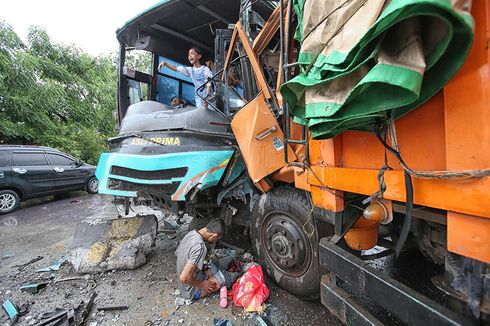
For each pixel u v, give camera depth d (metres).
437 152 1.10
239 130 2.69
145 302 2.70
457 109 0.97
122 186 3.44
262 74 2.76
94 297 2.80
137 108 4.06
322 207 1.81
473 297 1.07
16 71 10.36
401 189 1.24
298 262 2.46
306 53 1.38
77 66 14.16
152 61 5.11
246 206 3.52
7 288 3.05
